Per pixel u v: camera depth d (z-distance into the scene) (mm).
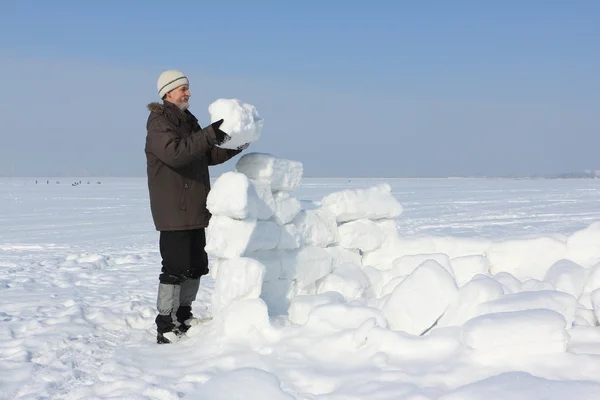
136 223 15430
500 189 47000
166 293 3188
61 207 23812
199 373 2453
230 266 3006
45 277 6195
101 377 2535
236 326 2865
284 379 2316
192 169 3197
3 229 13789
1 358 2959
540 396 1836
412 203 24281
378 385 2139
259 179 3330
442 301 2682
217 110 2992
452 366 2232
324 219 3791
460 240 3955
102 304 4453
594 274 3092
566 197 29438
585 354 2197
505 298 2574
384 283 3691
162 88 3223
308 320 2830
